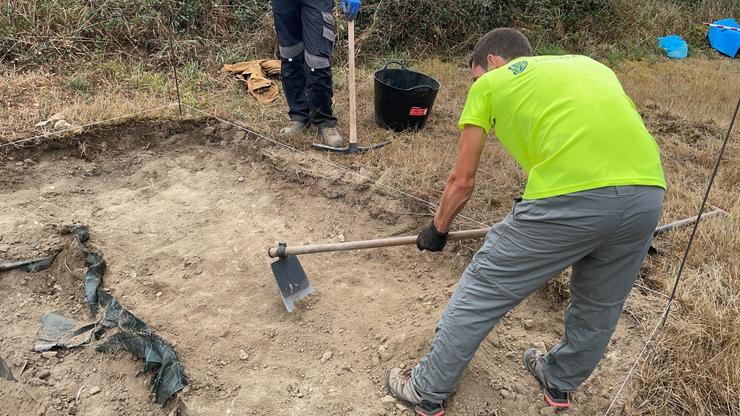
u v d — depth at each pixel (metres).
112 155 4.47
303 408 2.60
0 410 2.54
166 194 4.10
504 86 2.09
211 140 4.73
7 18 5.55
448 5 7.08
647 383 2.69
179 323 3.02
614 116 2.00
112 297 3.07
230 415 2.54
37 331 2.92
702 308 3.05
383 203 3.96
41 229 3.54
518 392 2.70
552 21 7.68
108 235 3.60
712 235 3.69
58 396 2.60
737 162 4.84
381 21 6.74
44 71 5.33
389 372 2.72
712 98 6.37
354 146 4.47
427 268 3.55
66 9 5.77
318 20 4.22
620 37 8.22
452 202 2.24
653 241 3.69
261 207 4.03
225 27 6.41
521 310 3.22
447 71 6.48
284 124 4.82
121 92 5.08
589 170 1.96
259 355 2.88
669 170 4.68
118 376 2.71
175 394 2.59
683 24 8.93
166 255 3.50
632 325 3.04
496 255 2.14
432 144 4.75
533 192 2.05
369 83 5.88
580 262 2.24
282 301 3.22
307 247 3.00
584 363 2.42
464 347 2.26
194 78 5.50
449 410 2.59
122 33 5.88
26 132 4.32
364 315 3.15
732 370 2.68
